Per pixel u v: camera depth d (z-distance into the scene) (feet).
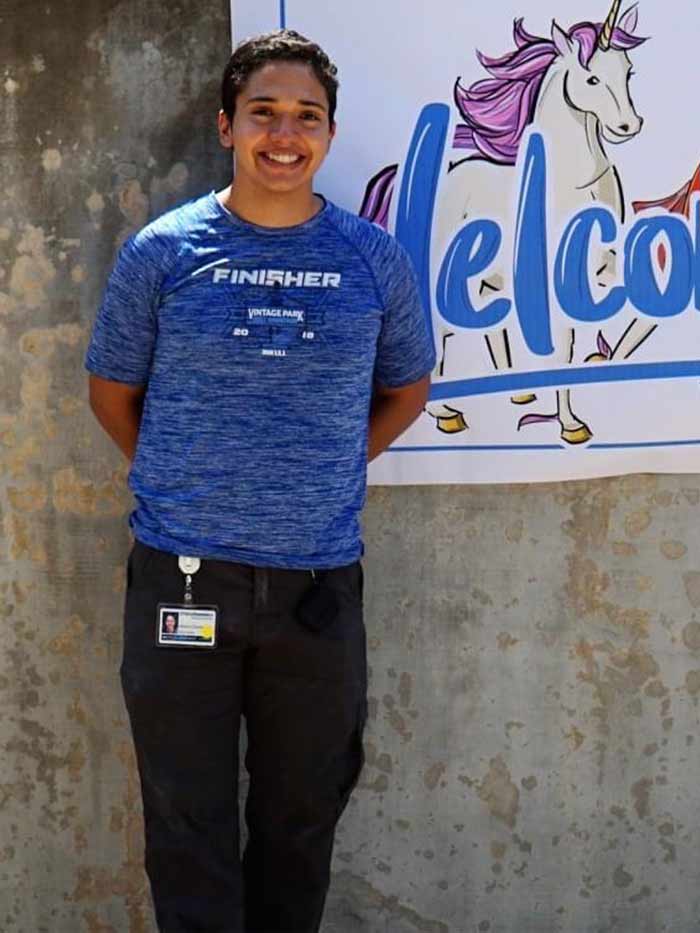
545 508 9.52
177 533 7.79
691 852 9.75
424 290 9.25
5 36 9.23
